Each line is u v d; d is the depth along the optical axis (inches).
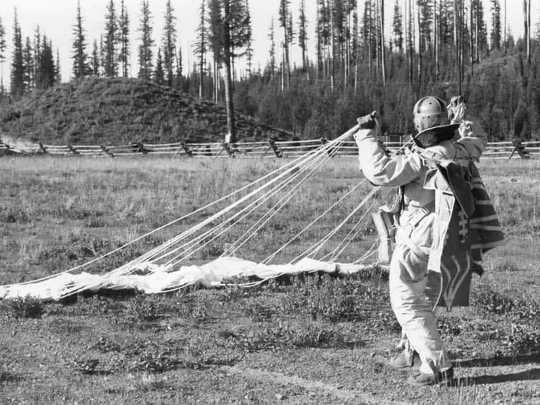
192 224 613.0
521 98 2635.3
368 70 4065.0
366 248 508.7
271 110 3260.3
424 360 220.5
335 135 2664.9
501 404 205.0
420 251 218.7
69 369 238.2
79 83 2566.4
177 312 315.0
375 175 215.5
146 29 4360.2
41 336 279.3
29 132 2268.7
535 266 437.1
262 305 325.7
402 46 4680.1
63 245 505.4
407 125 2620.6
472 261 226.2
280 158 1542.8
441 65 3887.8
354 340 271.4
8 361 247.4
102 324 299.1
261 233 565.0
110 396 211.6
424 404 205.3
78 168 1154.7
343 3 4192.9
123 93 2442.2
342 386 221.0
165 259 465.4
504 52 3838.6
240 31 2246.6
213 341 269.9
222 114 2490.2
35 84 4977.9
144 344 263.7
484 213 224.5
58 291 339.3
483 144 228.5
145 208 682.8
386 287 362.3
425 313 222.5
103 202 727.7
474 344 266.7
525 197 765.3
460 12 4020.7
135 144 1882.4
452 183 211.2
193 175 1010.1
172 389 218.2
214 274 368.2
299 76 4591.5
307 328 278.2
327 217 636.1
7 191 821.9
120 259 454.0
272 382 225.1
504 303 318.0
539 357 249.8
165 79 4603.8
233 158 1572.3
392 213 229.9
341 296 320.8
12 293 342.6
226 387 220.2
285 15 4392.2
